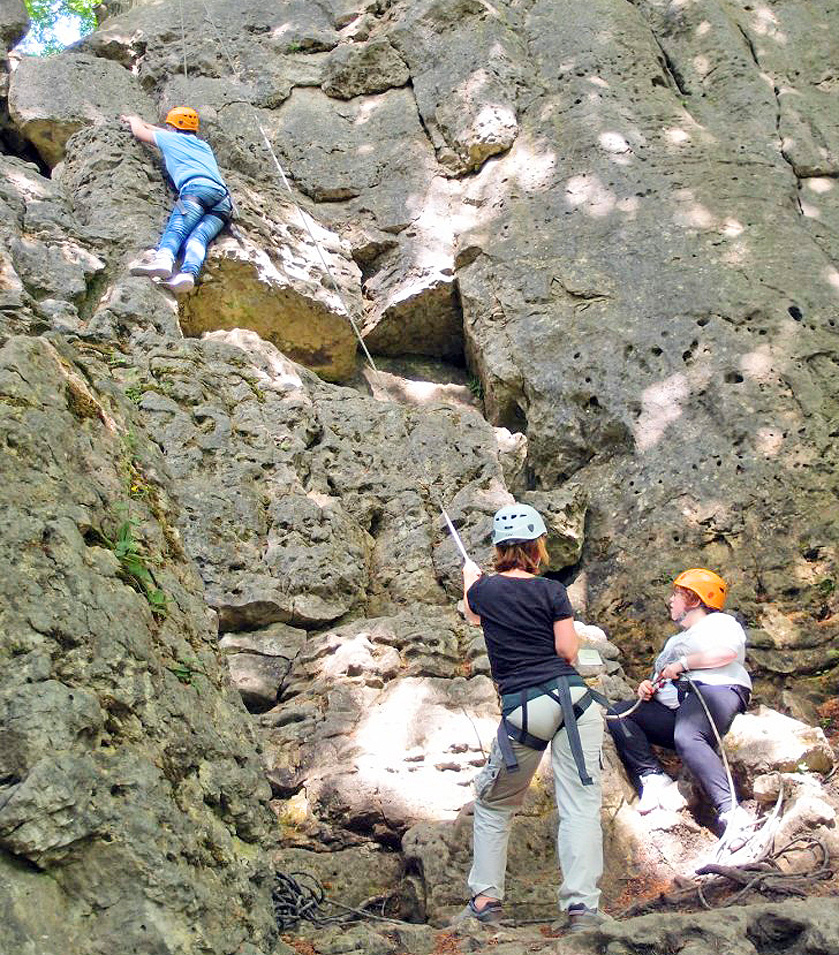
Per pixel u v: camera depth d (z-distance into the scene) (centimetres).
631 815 503
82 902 284
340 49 952
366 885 474
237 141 876
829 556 661
